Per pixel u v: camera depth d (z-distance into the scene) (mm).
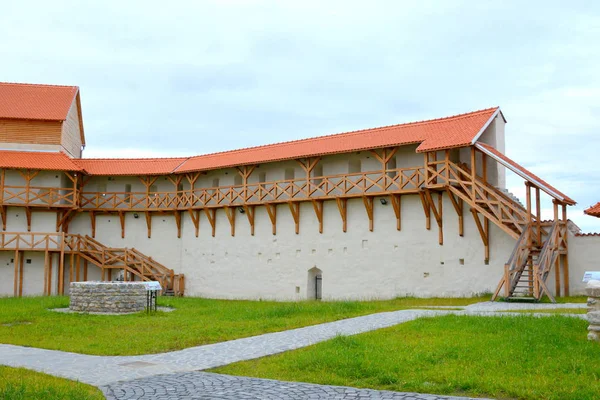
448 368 10609
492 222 25641
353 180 29844
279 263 32656
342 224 30250
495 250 25406
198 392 9461
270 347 13469
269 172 33375
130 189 38375
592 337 12023
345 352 11984
